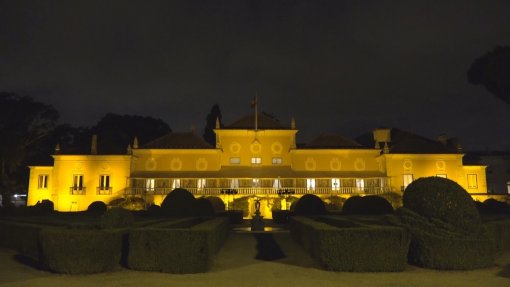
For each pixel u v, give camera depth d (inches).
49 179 2165.4
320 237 547.2
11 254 689.0
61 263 512.1
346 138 2325.3
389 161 2140.7
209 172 2140.7
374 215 1005.8
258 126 2261.3
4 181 2242.9
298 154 2209.6
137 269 532.1
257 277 498.6
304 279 484.7
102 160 2100.1
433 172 2142.0
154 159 2171.5
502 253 667.4
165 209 1097.4
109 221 607.5
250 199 2043.6
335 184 2113.7
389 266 524.4
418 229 560.7
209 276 503.8
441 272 521.7
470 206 569.9
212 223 726.5
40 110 2406.5
